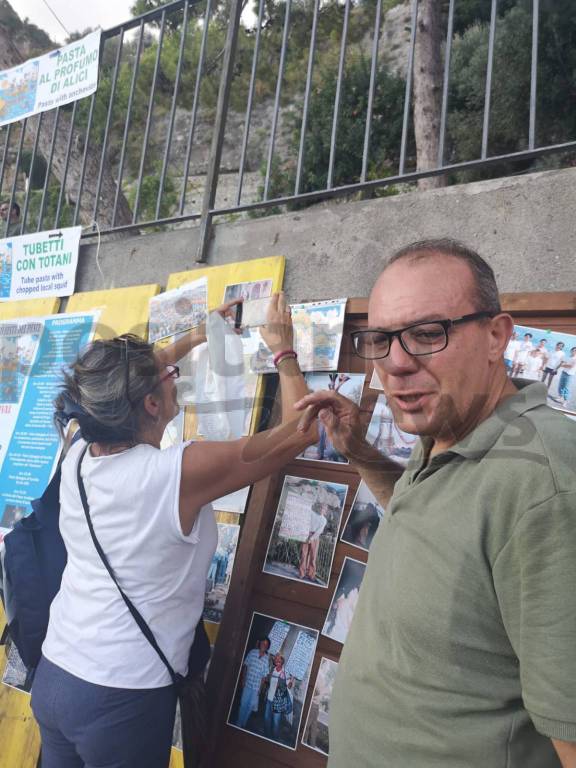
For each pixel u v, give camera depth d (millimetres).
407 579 1021
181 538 1457
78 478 1551
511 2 8516
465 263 1034
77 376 1456
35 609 1759
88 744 1420
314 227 2367
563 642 819
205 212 2678
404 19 10883
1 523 2707
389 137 8312
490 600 931
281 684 2012
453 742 954
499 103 7516
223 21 10016
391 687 1046
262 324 1585
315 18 2598
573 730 798
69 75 3441
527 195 1912
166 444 1521
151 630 1468
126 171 12508
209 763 2018
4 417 2713
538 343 1784
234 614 2094
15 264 3332
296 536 2121
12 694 2475
